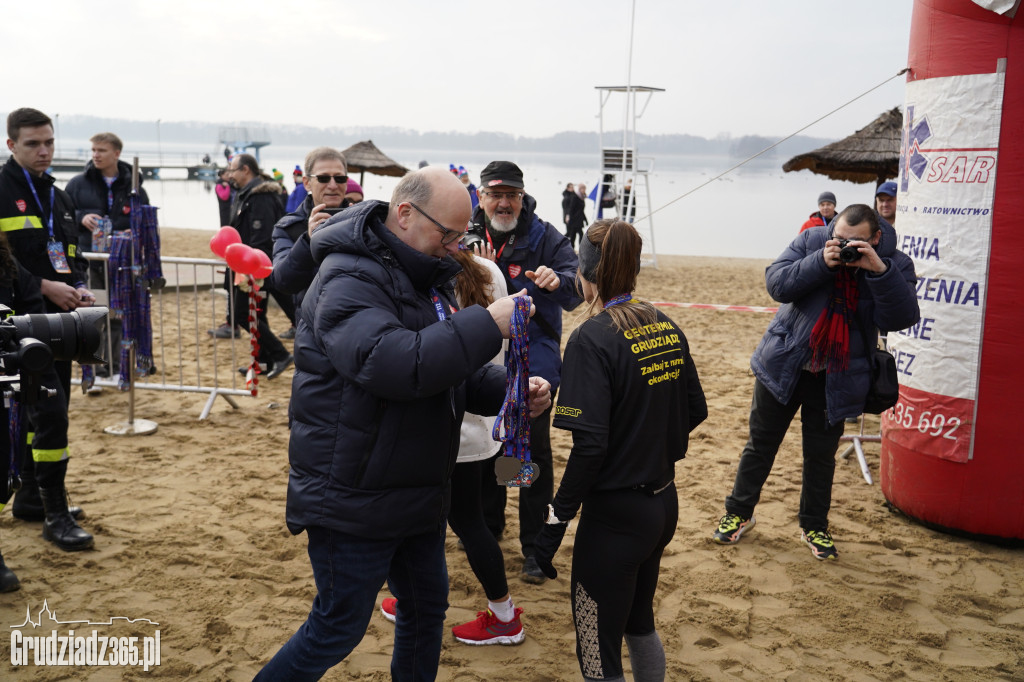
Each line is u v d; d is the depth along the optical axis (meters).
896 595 3.74
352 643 2.34
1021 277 3.97
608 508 2.47
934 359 4.29
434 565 2.49
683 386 2.58
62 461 3.96
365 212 2.21
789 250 4.05
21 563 3.82
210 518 4.43
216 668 3.04
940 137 4.16
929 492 4.42
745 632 3.41
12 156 4.06
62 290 3.97
